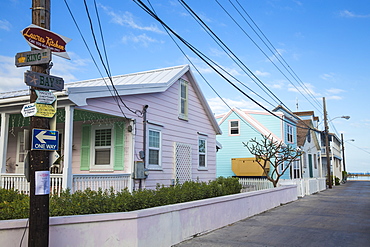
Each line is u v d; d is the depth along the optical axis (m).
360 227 10.74
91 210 7.15
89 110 10.05
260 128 28.25
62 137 13.10
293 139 30.66
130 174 11.54
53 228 6.02
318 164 44.38
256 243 8.36
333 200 20.25
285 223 11.34
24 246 5.70
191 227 8.90
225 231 9.87
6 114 10.86
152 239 7.31
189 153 15.33
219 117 30.23
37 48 5.55
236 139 28.97
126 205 7.69
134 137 11.90
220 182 14.91
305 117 43.59
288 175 28.78
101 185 10.35
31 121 5.50
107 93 10.56
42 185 5.40
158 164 13.20
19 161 13.66
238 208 11.87
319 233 9.70
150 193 8.80
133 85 11.74
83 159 12.67
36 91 5.49
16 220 5.68
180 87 15.11
